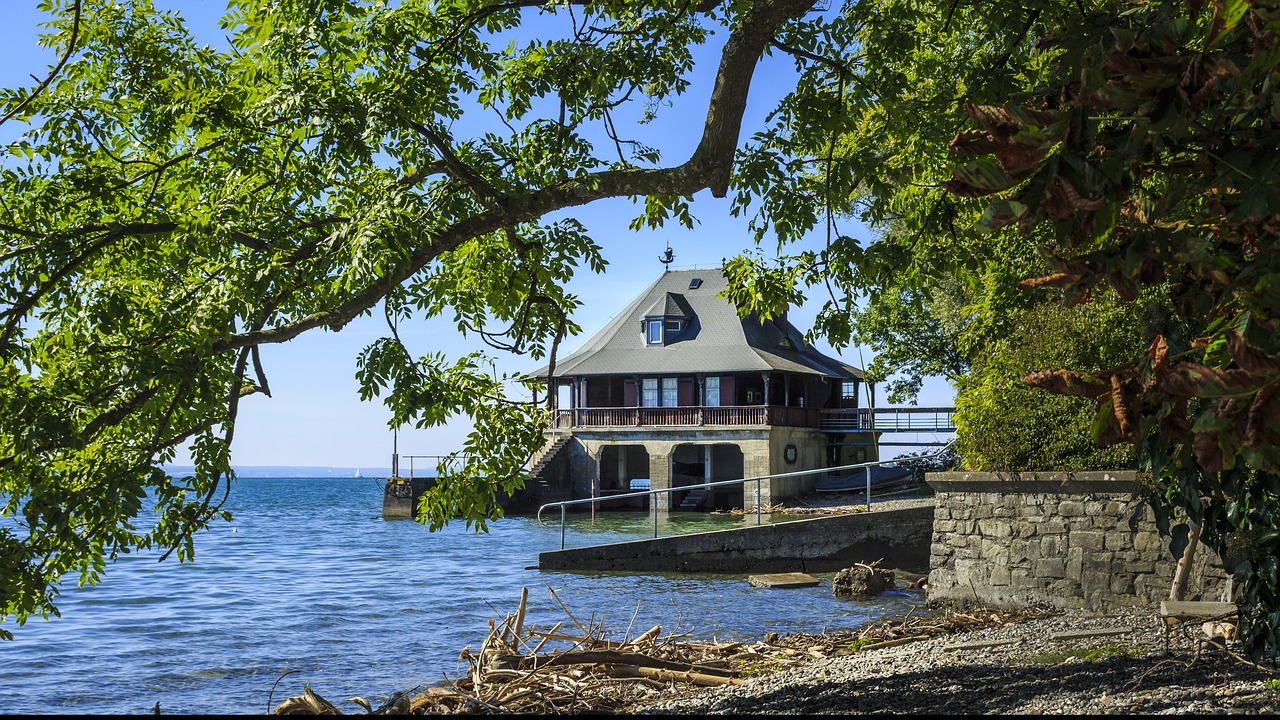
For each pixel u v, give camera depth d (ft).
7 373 28.07
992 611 48.21
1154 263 9.23
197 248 31.65
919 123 34.47
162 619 66.49
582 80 36.70
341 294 31.12
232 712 39.52
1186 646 31.04
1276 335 8.31
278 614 67.31
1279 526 20.93
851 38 35.73
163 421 28.94
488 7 34.32
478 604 68.03
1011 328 53.36
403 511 201.36
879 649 42.39
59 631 61.77
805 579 72.69
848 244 34.71
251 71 33.76
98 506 27.76
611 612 60.39
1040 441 48.26
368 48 34.09
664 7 34.78
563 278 39.04
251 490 512.22
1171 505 24.32
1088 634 35.86
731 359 191.21
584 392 199.82
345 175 32.60
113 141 33.99
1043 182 8.28
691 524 142.82
